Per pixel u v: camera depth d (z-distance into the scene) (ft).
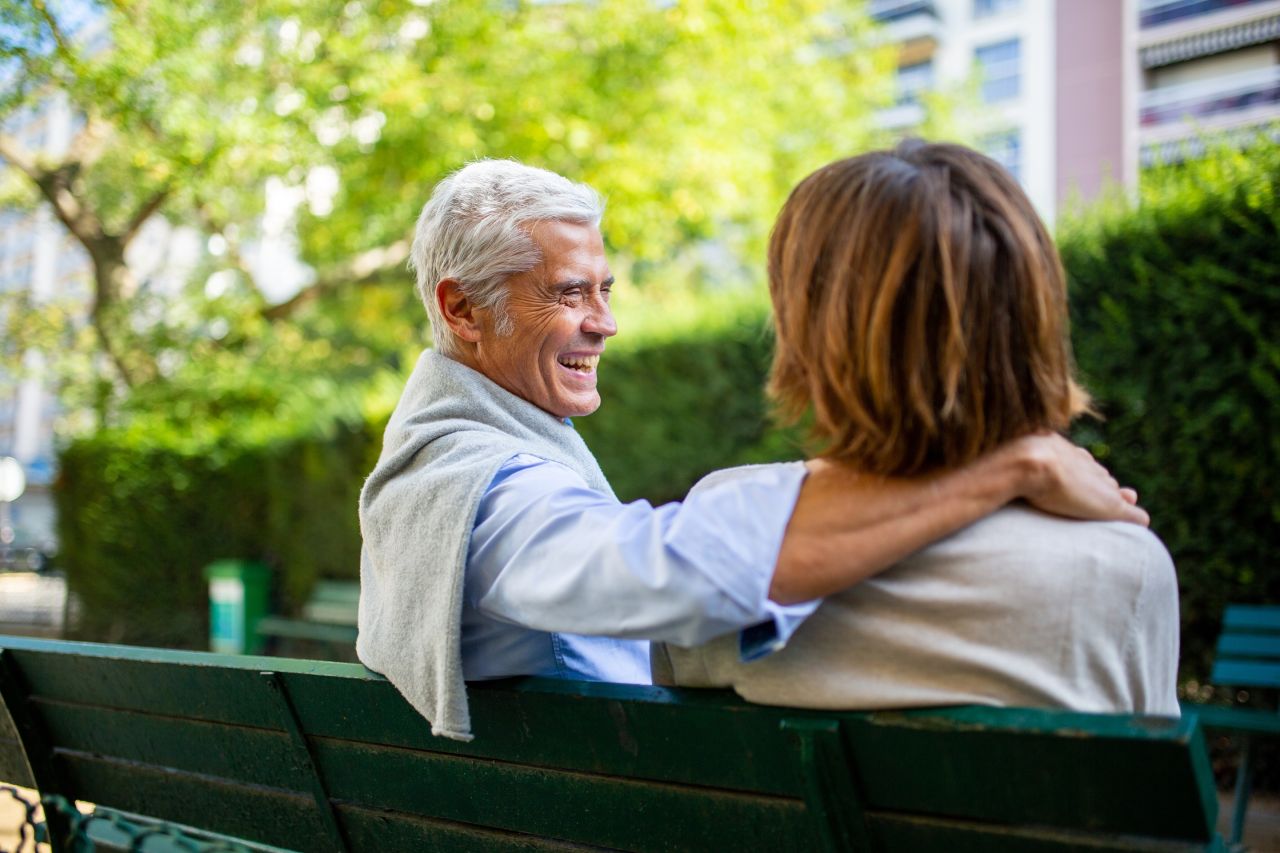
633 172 31.68
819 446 3.81
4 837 11.21
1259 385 13.58
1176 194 14.83
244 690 5.14
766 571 3.49
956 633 3.54
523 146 32.17
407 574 4.50
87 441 31.12
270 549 29.50
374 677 4.61
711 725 3.73
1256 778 14.70
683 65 32.94
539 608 3.99
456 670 4.23
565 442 5.51
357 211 37.76
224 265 42.63
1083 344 15.15
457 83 31.76
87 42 31.01
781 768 3.62
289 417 29.55
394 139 32.86
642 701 3.86
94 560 30.83
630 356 21.31
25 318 45.91
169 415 32.22
